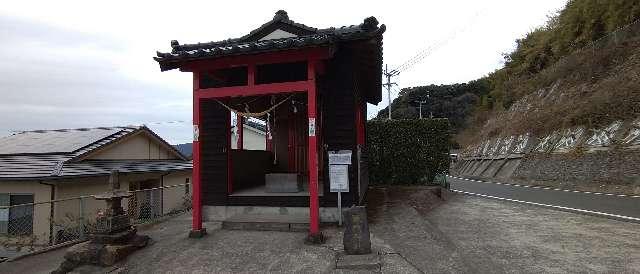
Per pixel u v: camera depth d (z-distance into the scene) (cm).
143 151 1672
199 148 688
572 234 735
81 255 602
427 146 1445
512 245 662
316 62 652
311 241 608
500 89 3812
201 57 634
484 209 1091
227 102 802
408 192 1231
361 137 1023
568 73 2466
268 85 643
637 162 1430
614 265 541
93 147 1344
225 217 784
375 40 677
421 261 534
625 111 1675
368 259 526
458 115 5066
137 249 650
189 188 1825
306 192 787
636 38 1998
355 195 735
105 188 1297
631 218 881
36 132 1688
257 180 965
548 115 2323
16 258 709
